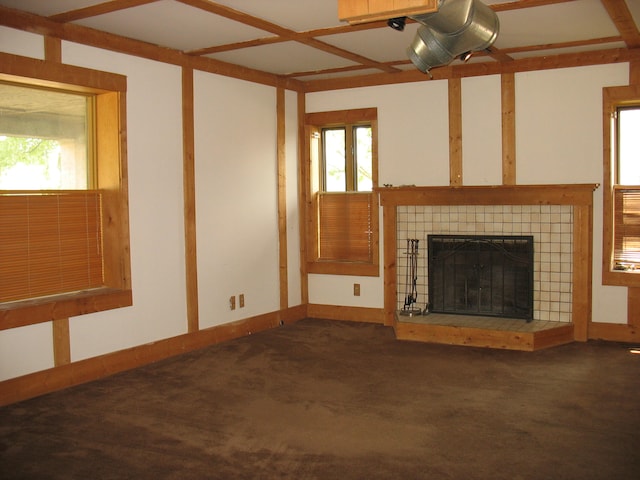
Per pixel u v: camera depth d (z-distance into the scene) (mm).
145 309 4555
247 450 3035
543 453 2947
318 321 6109
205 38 4391
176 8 3662
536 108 5281
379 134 5918
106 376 4262
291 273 6125
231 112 5332
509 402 3670
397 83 5797
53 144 4133
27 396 3797
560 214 5129
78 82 3998
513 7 3734
